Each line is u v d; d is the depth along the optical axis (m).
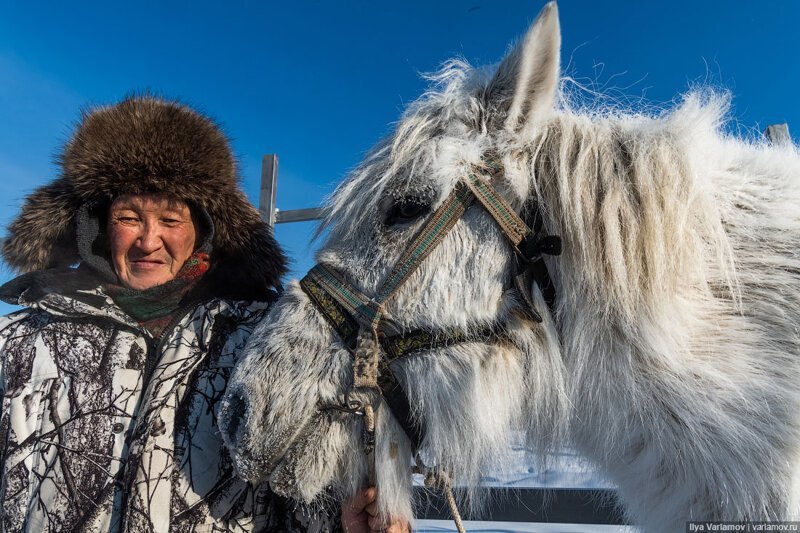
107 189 1.26
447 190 1.01
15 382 1.09
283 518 1.17
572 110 1.26
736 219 1.03
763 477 0.89
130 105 1.34
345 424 1.04
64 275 1.28
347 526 1.14
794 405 0.90
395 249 1.04
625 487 1.07
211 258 1.42
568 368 1.03
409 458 1.11
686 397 0.93
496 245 1.00
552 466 1.14
